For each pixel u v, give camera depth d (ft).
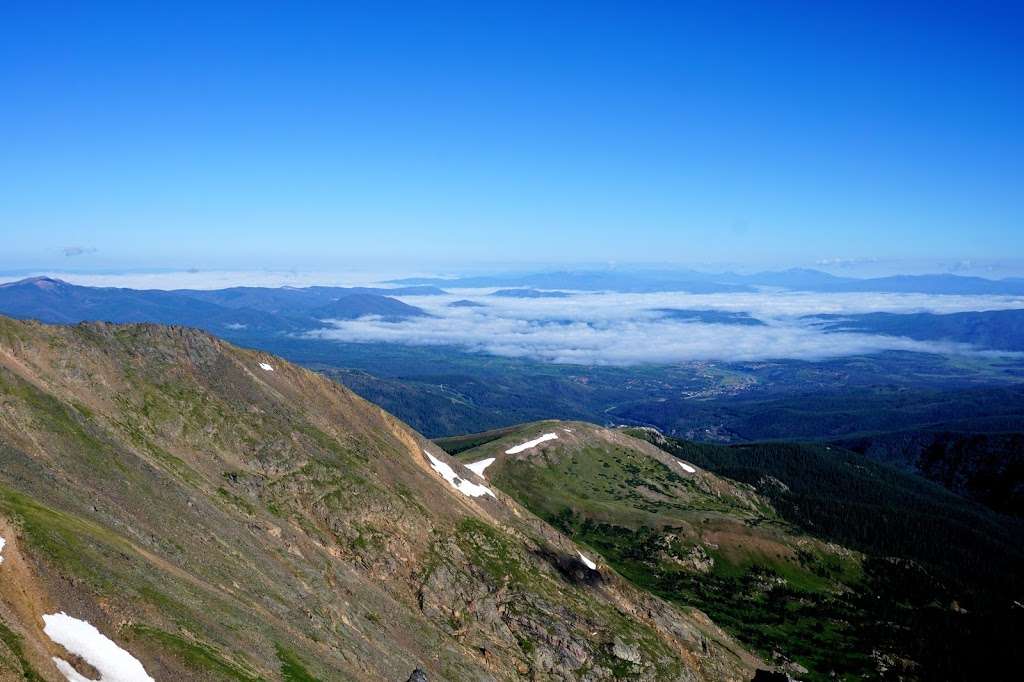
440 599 386.11
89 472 272.31
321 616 291.58
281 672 219.41
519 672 374.02
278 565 308.40
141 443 342.23
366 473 444.55
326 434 461.78
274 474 396.98
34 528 189.78
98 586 188.75
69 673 155.02
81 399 342.64
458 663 341.00
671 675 424.87
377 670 283.79
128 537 239.91
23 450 253.03
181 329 456.04
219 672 188.65
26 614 161.89
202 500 317.83
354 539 385.91
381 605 345.72
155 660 179.93
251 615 244.42
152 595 203.92
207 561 266.77
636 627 463.42
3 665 138.31
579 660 398.62
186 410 394.32
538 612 415.44
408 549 403.75
